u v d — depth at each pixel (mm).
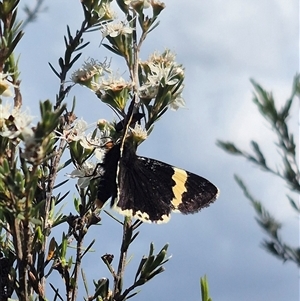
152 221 280
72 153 275
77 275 262
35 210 243
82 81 287
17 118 247
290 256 165
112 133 283
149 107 282
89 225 267
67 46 271
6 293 253
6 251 262
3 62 253
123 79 287
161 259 264
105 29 286
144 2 286
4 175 241
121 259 266
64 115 273
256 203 170
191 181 297
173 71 281
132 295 264
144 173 293
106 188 273
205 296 258
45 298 256
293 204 168
